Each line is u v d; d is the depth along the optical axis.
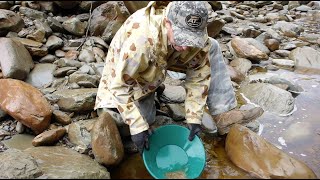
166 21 2.32
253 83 3.50
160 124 2.93
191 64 2.54
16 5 4.21
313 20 5.24
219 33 4.56
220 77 2.82
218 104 2.86
